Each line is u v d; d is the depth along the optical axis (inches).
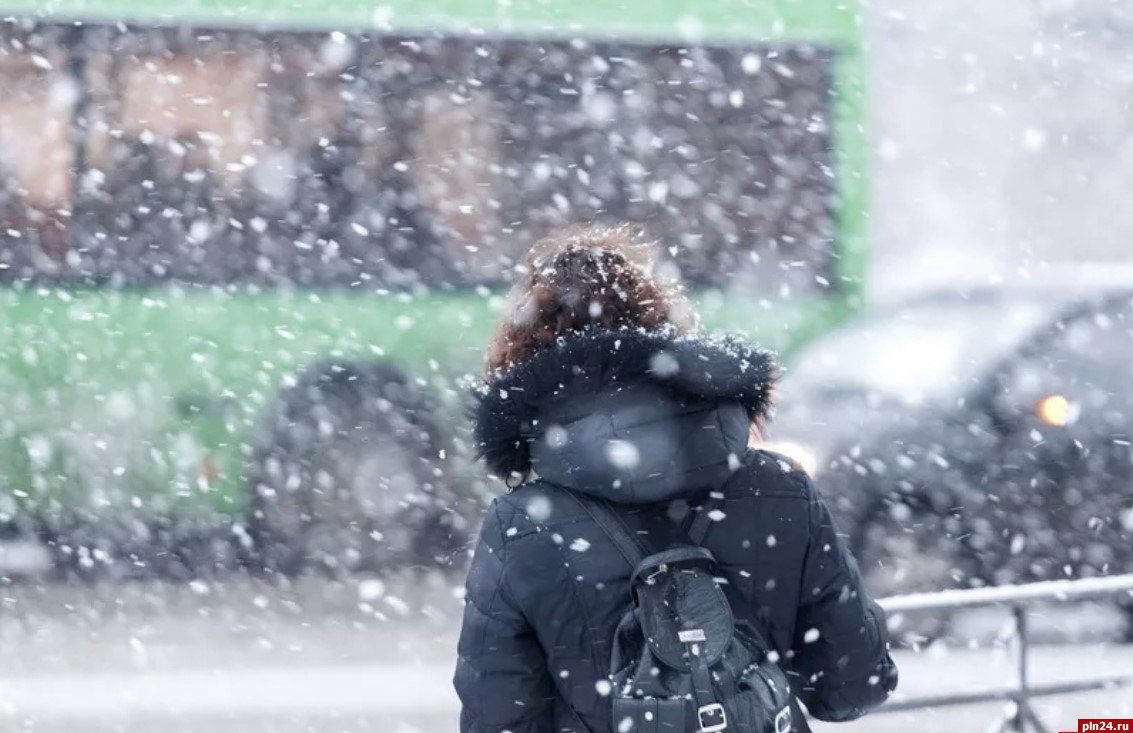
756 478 315.3
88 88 1192.2
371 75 1214.9
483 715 309.0
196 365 1194.6
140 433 1192.2
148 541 1188.5
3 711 794.2
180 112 1199.6
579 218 1226.0
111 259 1193.4
